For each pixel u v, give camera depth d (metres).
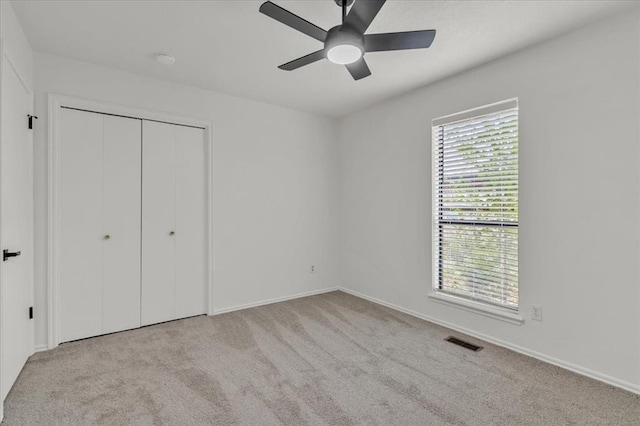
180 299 3.41
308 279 4.35
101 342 2.80
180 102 3.31
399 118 3.68
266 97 3.72
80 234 2.87
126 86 3.02
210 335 2.96
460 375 2.26
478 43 2.46
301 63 2.10
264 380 2.19
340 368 2.35
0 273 1.82
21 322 2.31
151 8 2.05
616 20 2.09
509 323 2.68
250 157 3.81
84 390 2.06
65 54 2.68
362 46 1.79
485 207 2.88
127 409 1.87
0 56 1.81
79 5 2.02
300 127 4.25
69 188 2.81
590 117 2.22
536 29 2.27
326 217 4.54
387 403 1.94
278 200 4.05
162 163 3.30
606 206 2.16
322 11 2.07
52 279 2.67
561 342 2.38
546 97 2.43
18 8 2.04
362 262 4.24
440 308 3.24
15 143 2.19
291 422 1.76
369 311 3.66
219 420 1.78
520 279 2.61
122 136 3.07
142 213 3.18
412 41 1.81
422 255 3.42
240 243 3.74
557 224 2.39
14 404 1.91
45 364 2.39
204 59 2.77
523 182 2.58
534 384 2.14
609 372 2.15
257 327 3.16
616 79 2.10
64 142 2.79
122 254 3.08
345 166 4.52
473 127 2.96
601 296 2.18
